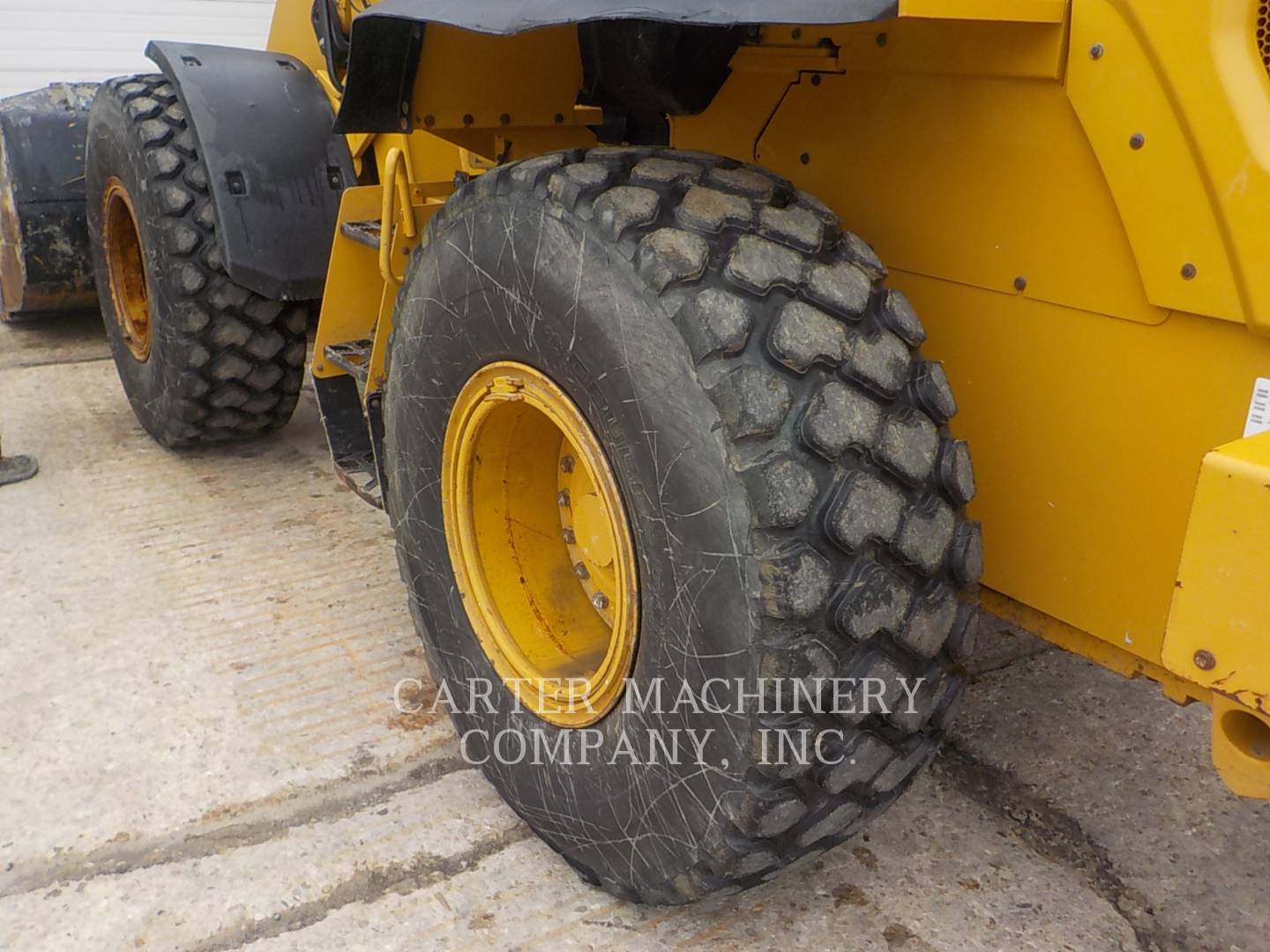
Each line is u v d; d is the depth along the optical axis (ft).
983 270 5.03
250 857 6.61
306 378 15.56
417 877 6.46
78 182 15.53
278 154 10.33
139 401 12.55
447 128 7.06
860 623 4.55
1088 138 4.35
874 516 4.54
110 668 8.51
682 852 5.26
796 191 5.17
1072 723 7.94
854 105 5.43
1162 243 4.18
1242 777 3.71
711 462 4.52
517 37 6.75
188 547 10.53
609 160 5.28
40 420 13.91
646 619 5.08
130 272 12.63
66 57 21.72
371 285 9.66
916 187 5.25
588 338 4.97
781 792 4.85
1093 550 4.91
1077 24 4.27
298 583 9.86
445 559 6.74
